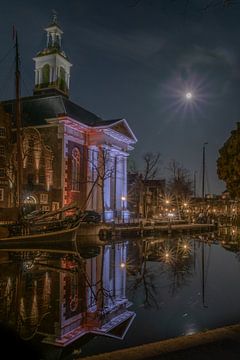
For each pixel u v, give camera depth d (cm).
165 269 2630
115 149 7425
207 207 11450
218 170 5538
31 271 2456
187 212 10712
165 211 11619
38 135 6122
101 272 2492
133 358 806
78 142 6669
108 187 7312
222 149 5456
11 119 6062
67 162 6272
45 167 6078
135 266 2769
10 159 5644
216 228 7219
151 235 5731
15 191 4900
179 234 6262
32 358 992
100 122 7281
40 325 1292
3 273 2359
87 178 6794
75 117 6706
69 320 1359
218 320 1344
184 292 1848
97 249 3944
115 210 7344
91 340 1152
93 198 6856
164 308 1530
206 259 3159
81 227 4606
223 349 841
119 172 7769
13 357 988
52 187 6103
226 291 1867
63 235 4209
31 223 4141
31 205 5428
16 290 1858
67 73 8019
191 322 1319
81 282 2117
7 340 1123
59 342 1129
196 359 791
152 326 1280
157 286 2012
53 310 1497
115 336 1184
